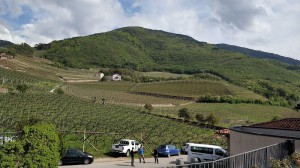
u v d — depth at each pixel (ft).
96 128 146.20
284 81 637.30
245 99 362.74
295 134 52.85
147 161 105.91
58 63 609.42
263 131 59.93
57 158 47.24
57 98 214.28
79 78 468.75
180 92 405.39
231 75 648.38
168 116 232.32
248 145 50.96
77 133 131.44
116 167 88.07
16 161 43.27
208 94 361.30
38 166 44.39
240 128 65.05
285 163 34.45
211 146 99.30
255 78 614.75
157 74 654.94
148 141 142.20
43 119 143.23
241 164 34.86
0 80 264.31
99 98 287.89
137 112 225.56
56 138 47.50
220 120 252.42
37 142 44.88
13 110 157.58
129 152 115.44
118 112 208.64
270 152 38.09
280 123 63.36
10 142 43.62
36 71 430.61
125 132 146.00
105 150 116.26
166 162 104.99
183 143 151.12
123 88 413.59
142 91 401.08
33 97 201.05
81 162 91.61
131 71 615.57
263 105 358.02
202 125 223.10
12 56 484.74
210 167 34.53
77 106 201.87
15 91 213.25
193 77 576.61
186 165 31.71
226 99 353.51
